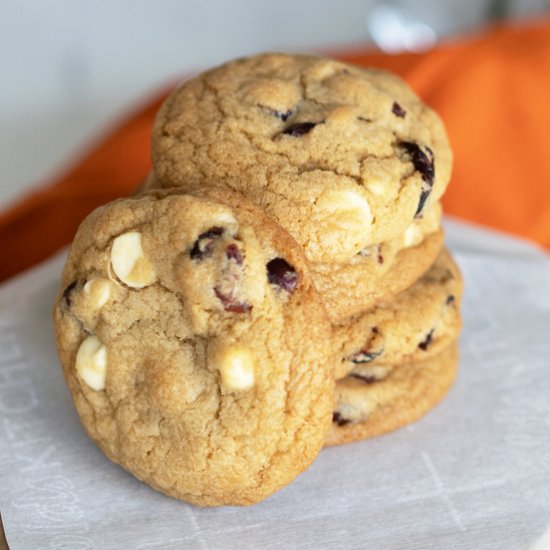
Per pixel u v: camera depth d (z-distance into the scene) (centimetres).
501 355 48
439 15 105
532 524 42
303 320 41
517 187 57
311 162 42
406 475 43
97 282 42
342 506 42
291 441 41
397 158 43
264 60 45
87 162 60
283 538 41
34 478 43
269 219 41
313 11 98
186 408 41
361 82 44
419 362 46
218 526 42
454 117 59
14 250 56
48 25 84
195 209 41
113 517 42
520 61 62
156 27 90
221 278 40
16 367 47
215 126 43
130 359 42
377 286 43
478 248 53
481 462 44
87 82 89
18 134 87
